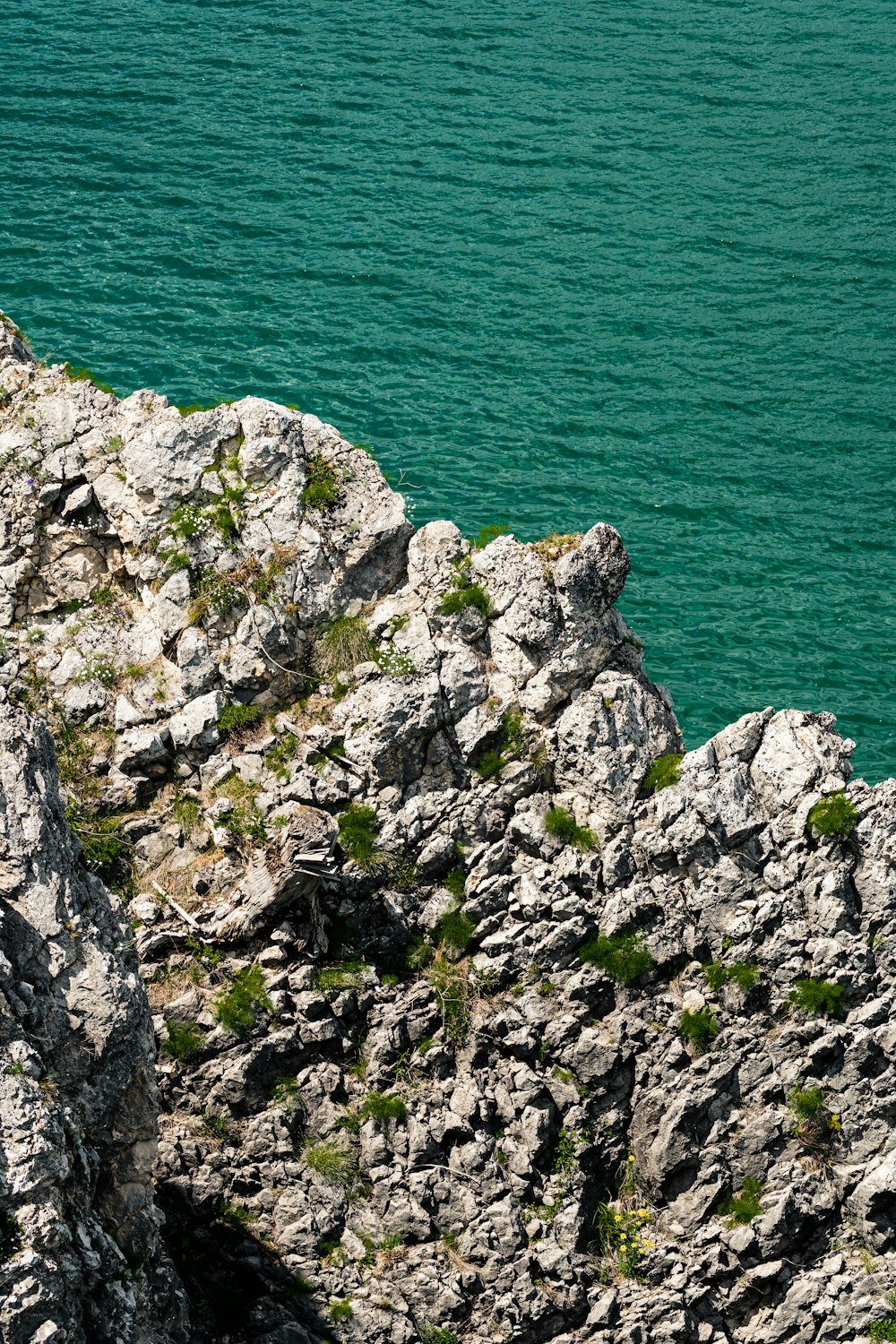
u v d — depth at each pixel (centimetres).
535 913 4959
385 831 5003
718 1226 4741
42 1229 3162
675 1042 4847
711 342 10938
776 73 14962
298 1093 4697
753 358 10825
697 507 9425
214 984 4797
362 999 4850
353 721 5103
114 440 5356
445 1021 4869
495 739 5062
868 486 9762
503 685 5094
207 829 5019
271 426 5331
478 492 9181
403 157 12688
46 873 3678
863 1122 4766
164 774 5106
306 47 14438
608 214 12288
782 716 5075
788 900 4862
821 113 14275
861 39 15838
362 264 11150
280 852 4834
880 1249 4719
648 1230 4775
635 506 9331
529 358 10438
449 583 5191
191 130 12688
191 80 13550
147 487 5269
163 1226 4494
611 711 5053
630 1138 4850
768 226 12381
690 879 4922
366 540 5247
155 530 5253
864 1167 4750
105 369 9694
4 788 3716
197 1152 4594
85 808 5019
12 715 3844
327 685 5191
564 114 13775
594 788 5019
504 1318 4578
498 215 12062
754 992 4841
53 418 5397
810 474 9812
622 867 4941
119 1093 3625
